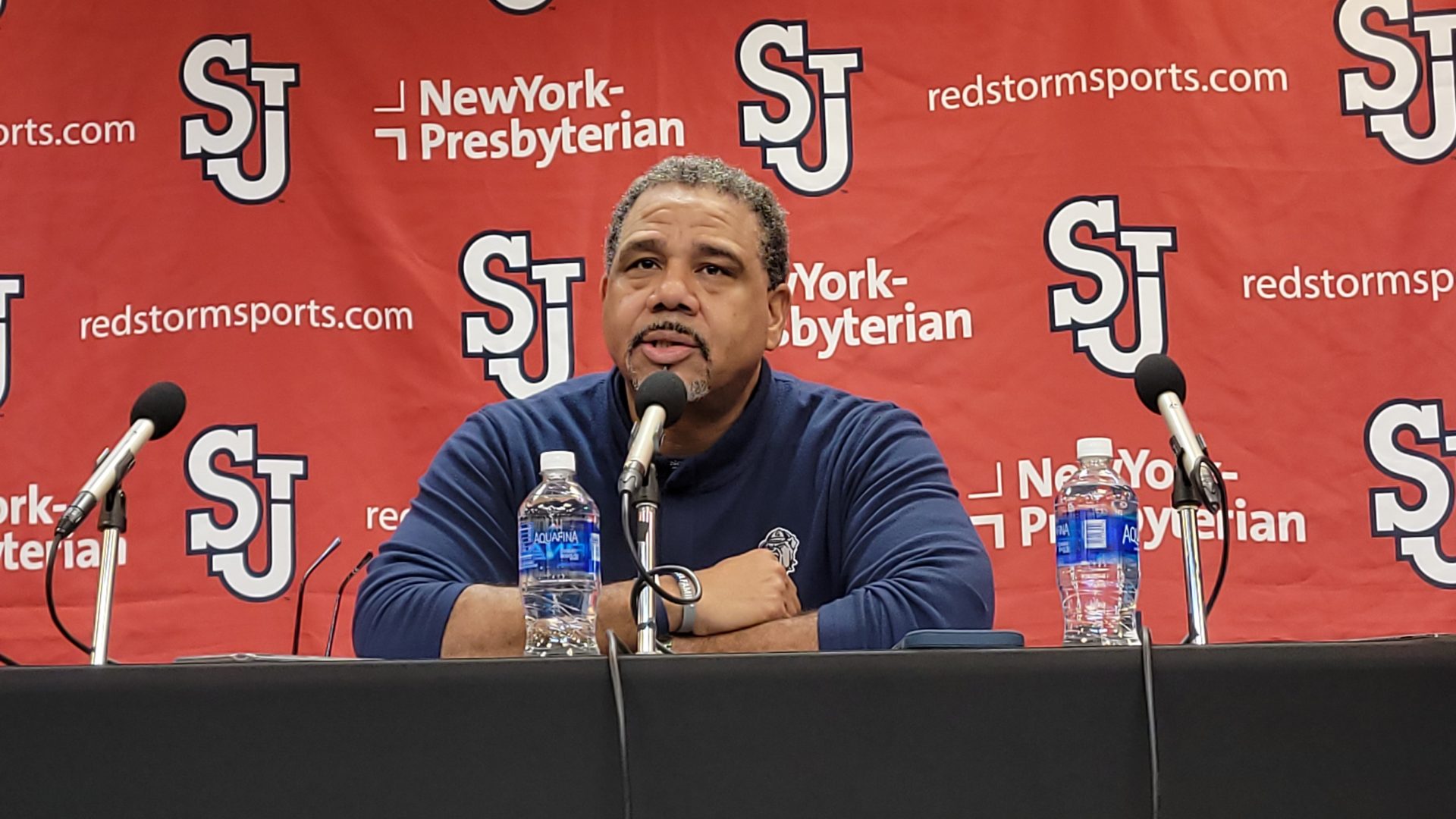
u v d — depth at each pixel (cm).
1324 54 785
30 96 800
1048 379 775
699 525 584
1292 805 338
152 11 808
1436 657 340
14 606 764
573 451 596
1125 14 791
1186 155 782
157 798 338
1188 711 340
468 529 573
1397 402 763
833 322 785
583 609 458
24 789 338
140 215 793
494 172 799
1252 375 768
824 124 797
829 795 339
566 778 341
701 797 339
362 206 794
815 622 499
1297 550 757
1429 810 337
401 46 804
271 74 802
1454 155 775
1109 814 339
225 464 776
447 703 342
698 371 566
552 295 791
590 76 803
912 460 574
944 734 341
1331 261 773
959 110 794
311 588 769
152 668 342
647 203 582
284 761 339
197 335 786
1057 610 759
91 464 775
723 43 804
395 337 789
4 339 782
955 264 785
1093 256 779
